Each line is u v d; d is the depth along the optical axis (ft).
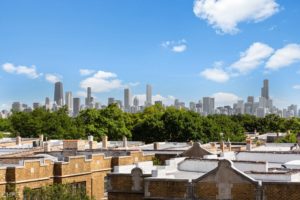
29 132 426.51
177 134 413.59
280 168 130.82
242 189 111.14
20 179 147.54
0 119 535.19
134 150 204.44
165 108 551.18
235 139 485.15
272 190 108.17
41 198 129.29
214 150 245.04
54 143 274.57
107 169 184.34
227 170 112.68
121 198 130.62
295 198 106.11
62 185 134.62
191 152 173.68
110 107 445.78
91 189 175.63
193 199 115.55
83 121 441.27
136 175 129.39
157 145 260.62
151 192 120.06
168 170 138.10
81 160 171.01
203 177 115.14
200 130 413.80
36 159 157.99
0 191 143.13
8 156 181.47
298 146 243.40
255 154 157.69
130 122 461.37
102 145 270.46
